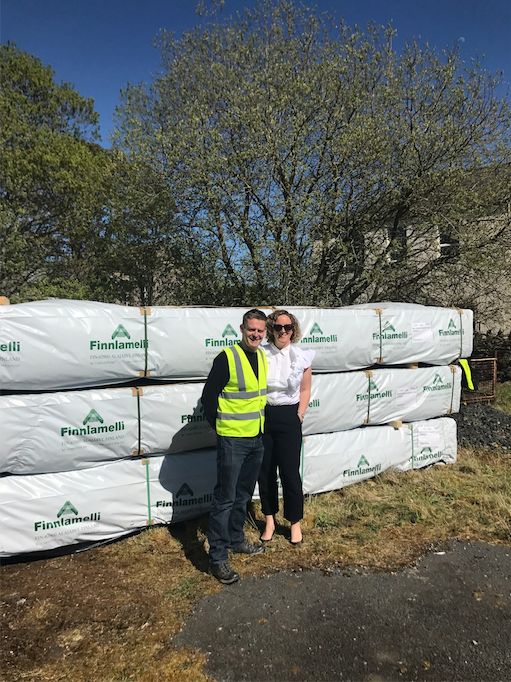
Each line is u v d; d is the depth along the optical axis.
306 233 9.63
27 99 16.58
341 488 4.82
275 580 3.31
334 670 2.50
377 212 10.39
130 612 2.98
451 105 9.88
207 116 9.91
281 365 3.70
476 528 4.03
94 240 13.24
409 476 5.15
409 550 3.70
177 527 4.08
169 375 3.95
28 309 3.42
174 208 10.41
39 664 2.55
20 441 3.44
